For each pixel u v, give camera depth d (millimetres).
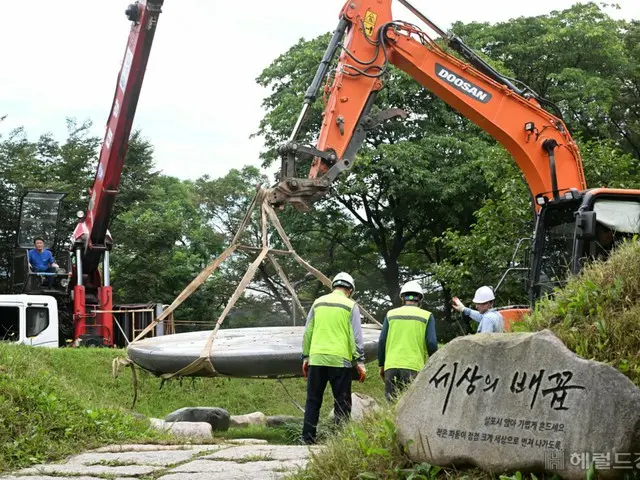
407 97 31391
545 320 5672
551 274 12117
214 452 7863
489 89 13688
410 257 37750
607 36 32719
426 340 9352
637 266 5617
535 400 4590
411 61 13555
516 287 20484
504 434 4656
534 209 13633
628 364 4949
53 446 7863
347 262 36500
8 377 8961
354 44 13312
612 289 5477
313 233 35500
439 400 4977
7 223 39719
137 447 8266
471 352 4895
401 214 32375
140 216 39688
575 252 11266
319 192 12469
